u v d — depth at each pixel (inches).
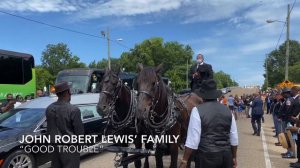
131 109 255.1
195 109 179.3
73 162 219.5
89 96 399.9
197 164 181.3
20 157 304.3
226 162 178.4
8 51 751.1
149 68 241.4
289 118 407.8
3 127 328.2
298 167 358.6
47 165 323.6
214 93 180.9
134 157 260.8
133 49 3275.1
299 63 3885.3
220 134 176.9
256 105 627.2
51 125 218.7
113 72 260.2
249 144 517.3
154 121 243.3
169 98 253.4
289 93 454.3
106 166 358.9
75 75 825.5
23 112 350.0
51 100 380.2
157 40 3543.3
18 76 764.0
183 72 3499.0
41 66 3956.7
